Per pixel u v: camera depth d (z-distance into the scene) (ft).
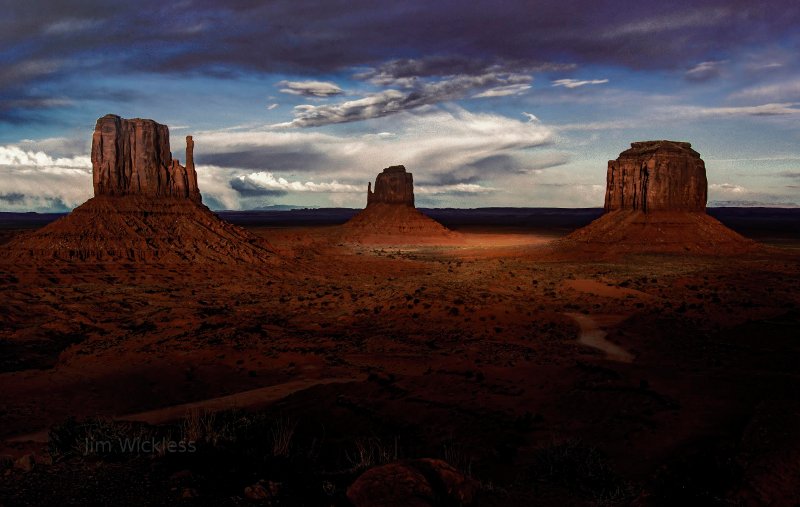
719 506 26.61
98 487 24.73
